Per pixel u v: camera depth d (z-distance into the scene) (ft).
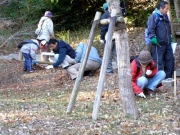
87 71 34.04
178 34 43.47
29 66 39.88
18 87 33.94
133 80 25.13
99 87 19.43
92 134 17.42
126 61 19.79
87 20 58.34
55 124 19.33
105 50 19.17
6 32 53.21
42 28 43.62
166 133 17.47
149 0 52.90
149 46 30.04
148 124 19.01
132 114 20.24
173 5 50.65
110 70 34.58
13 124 19.48
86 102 25.29
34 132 17.93
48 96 29.01
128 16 52.54
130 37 48.24
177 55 39.24
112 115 20.81
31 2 57.57
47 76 37.17
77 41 53.06
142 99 24.95
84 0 57.62
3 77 38.68
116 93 27.17
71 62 33.22
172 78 31.12
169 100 24.41
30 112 22.36
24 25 55.11
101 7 57.62
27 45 40.04
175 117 20.43
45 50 43.32
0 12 58.65
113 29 19.16
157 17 29.12
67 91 30.22
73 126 18.86
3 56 49.73
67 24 58.70
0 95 30.81
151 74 25.39
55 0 55.62
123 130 17.97
